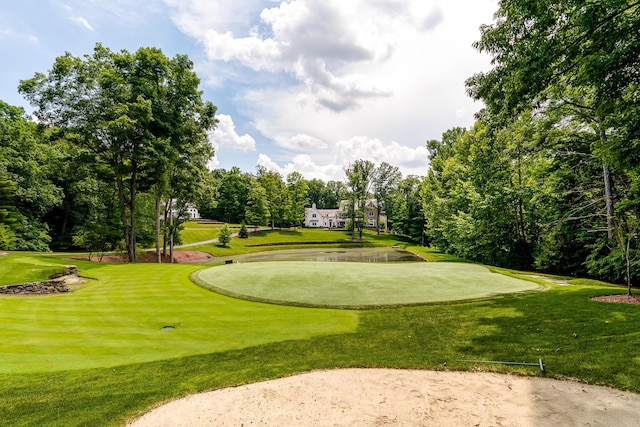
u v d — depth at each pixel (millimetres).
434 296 11797
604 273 16828
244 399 4691
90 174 24359
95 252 27766
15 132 28484
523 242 22469
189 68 23531
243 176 81938
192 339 7453
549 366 5312
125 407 4488
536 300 10188
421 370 5562
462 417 4031
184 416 4266
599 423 3762
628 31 6062
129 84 21547
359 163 62656
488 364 5625
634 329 6426
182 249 39250
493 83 8789
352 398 4648
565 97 14156
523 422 3859
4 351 6641
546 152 17828
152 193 29797
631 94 7383
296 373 5562
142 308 10203
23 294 12625
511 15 7629
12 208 25656
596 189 15852
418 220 55625
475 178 25172
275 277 15828
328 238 60500
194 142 25703
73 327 8281
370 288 13336
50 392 4902
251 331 8016
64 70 19953
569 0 6488
